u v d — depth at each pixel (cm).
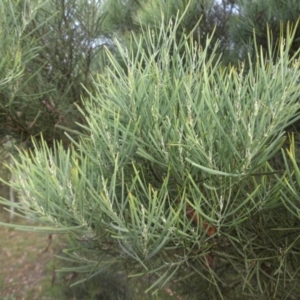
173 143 101
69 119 235
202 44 217
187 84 108
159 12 200
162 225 106
